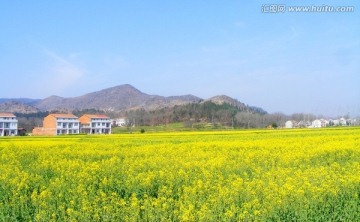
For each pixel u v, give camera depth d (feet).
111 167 73.72
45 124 461.78
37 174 69.36
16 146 122.11
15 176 65.21
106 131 494.18
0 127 427.74
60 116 457.27
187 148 106.93
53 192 54.13
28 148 115.85
